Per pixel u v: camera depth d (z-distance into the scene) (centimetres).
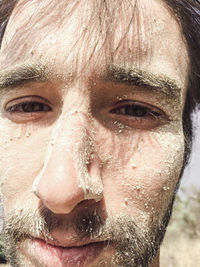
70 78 17
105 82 17
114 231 16
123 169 17
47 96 18
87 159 16
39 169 17
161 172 18
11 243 17
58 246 16
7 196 18
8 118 19
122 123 18
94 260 16
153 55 18
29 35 18
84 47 17
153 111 18
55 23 18
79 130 16
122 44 18
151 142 18
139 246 17
